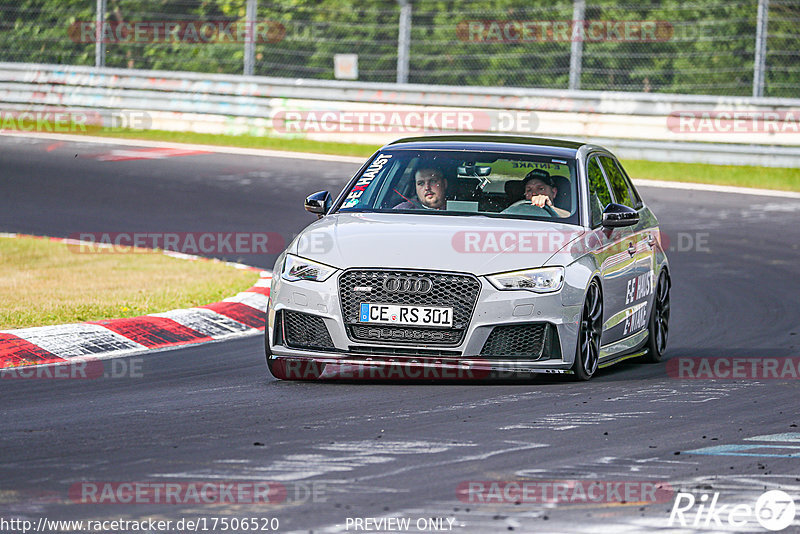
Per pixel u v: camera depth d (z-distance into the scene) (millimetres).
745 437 19109
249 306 32812
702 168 63156
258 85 72438
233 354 27641
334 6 85312
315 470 16359
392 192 25906
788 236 47656
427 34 83688
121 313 30828
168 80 73812
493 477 16094
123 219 48656
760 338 31359
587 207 25516
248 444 18000
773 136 62406
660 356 28938
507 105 67688
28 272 37312
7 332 27422
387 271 22875
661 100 64562
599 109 65688
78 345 27531
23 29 86688
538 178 25812
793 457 17688
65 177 57344
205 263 40125
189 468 16422
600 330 24969
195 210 50656
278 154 65438
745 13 76500
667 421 20328
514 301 22797
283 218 49406
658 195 55688
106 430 19031
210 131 73125
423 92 69438
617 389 23562
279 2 85625
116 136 70812
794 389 24109
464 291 22781
